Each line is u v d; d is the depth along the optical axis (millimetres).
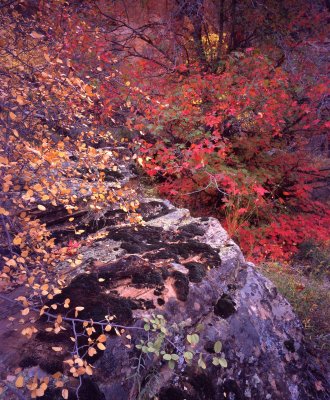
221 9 7113
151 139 5707
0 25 2875
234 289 3092
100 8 6531
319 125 6508
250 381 2725
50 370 2104
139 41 7102
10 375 2045
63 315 2395
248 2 6984
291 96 6008
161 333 2287
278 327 3121
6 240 2688
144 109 4543
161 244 3246
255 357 2828
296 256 5727
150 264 2873
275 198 6773
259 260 4895
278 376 2865
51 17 3742
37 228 2615
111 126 4734
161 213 3988
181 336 2574
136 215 3020
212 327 2754
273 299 3264
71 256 3082
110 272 2768
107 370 2203
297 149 6789
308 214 6254
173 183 5609
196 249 3227
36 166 2334
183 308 2662
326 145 7840
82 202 3557
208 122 5086
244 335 2854
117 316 2389
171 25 6711
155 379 2363
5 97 2438
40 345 2215
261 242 5301
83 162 2900
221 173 5117
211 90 5324
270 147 6387
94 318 2348
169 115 4797
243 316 2926
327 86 6121
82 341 2250
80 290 2572
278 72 5664
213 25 7375
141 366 2309
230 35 7340
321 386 3088
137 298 2576
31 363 2113
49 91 2709
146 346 2328
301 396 2912
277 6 7023
